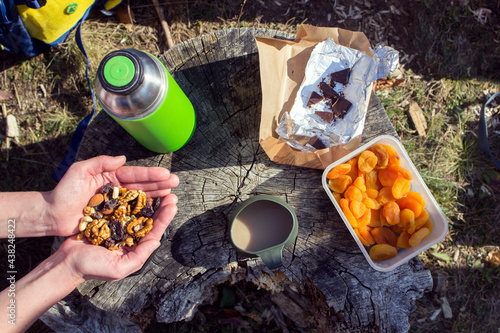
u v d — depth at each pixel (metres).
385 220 0.53
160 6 0.83
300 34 0.54
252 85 0.56
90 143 0.56
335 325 0.53
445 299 0.78
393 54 0.52
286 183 0.55
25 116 0.82
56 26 0.73
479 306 0.78
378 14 0.84
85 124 0.74
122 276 0.45
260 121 0.54
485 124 0.78
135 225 0.48
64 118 0.82
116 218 0.49
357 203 0.51
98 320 0.60
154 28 0.84
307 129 0.55
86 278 0.46
